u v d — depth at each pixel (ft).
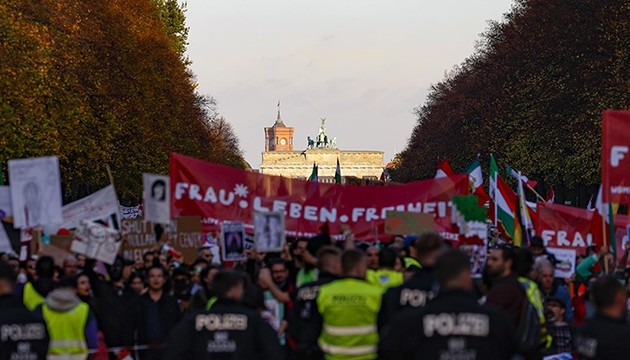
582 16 321.93
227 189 105.09
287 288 89.04
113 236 89.20
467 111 492.13
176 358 59.31
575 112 331.36
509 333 50.60
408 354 50.52
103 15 332.80
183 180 104.32
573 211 117.70
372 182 205.87
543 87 346.74
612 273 92.27
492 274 71.82
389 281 78.89
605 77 309.63
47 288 79.87
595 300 54.13
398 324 50.65
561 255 108.37
